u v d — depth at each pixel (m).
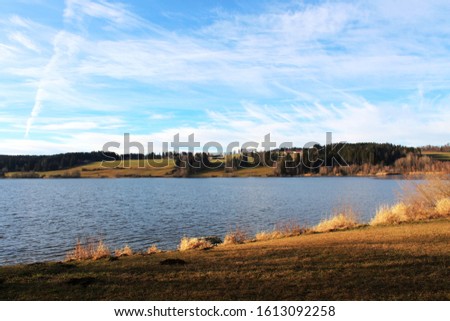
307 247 12.45
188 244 16.02
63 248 24.03
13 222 36.25
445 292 7.80
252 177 156.75
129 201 59.28
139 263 10.88
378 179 125.50
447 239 12.78
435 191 23.53
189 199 61.59
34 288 8.48
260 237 18.12
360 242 12.95
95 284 8.73
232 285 8.52
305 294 7.89
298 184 104.62
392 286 8.20
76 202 58.22
